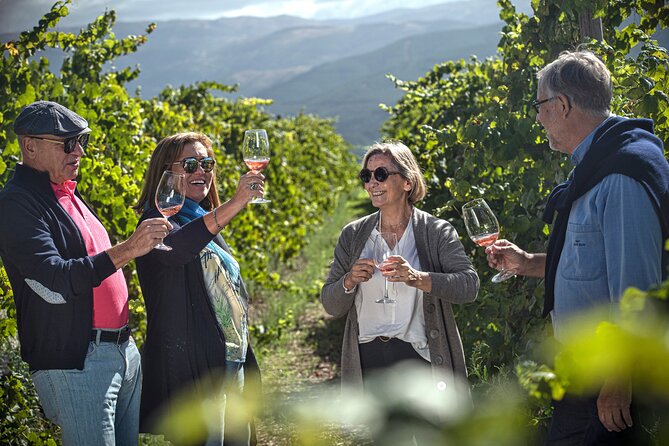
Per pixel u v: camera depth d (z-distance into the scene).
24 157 2.82
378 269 3.19
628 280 2.15
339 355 7.56
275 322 8.55
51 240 2.70
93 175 5.07
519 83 4.47
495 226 2.96
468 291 3.09
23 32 4.74
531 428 2.92
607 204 2.22
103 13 5.74
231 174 10.23
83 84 5.78
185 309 3.06
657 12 4.02
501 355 4.18
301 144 19.31
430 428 0.64
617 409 2.15
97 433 2.78
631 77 3.77
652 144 2.25
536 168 4.18
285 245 12.05
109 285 2.87
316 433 0.65
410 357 3.16
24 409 3.97
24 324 2.76
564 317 2.41
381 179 3.22
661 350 0.59
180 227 3.09
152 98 8.52
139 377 3.05
